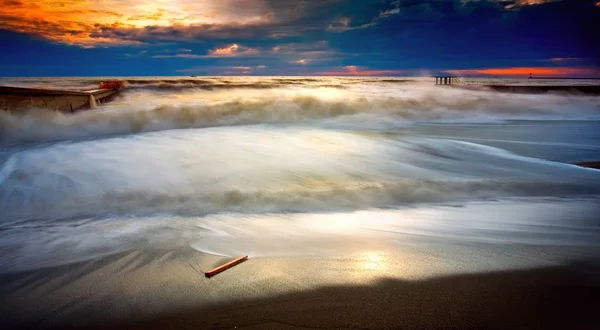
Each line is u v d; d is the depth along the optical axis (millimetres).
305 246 4918
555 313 3365
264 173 8594
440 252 4695
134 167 8719
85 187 7523
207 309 3494
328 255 4637
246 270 4246
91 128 16797
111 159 9281
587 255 4582
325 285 3906
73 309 3537
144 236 5285
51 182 7746
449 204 6777
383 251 4746
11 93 17078
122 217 6184
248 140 11820
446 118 22359
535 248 4801
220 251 4773
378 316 3336
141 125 17781
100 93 29016
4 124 14766
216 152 10133
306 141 12062
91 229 5594
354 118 21125
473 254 4633
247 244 4984
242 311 3453
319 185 7832
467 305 3506
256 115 20078
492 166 9734
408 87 51438
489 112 24547
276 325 3229
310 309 3465
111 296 3742
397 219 5988
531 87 39875
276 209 6582
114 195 7133
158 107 19984
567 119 22156
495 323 3219
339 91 40188
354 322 3248
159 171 8516
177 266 4359
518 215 6121
